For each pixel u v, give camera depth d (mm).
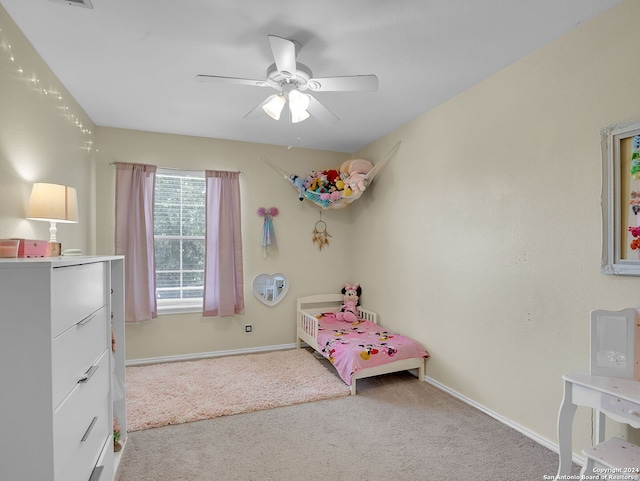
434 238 3129
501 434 2311
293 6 1805
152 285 3701
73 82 2625
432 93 2857
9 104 1876
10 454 1076
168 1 1767
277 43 1751
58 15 1869
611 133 1817
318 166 4508
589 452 1524
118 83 2654
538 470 1941
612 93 1827
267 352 4156
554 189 2115
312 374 3365
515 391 2365
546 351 2164
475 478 1879
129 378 3248
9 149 1879
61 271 1198
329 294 4488
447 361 2973
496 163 2512
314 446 2186
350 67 2436
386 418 2539
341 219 4621
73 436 1314
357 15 1883
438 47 2193
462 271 2814
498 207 2496
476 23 1952
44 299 1091
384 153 3898
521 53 2270
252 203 4188
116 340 2168
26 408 1083
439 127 3076
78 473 1374
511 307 2396
